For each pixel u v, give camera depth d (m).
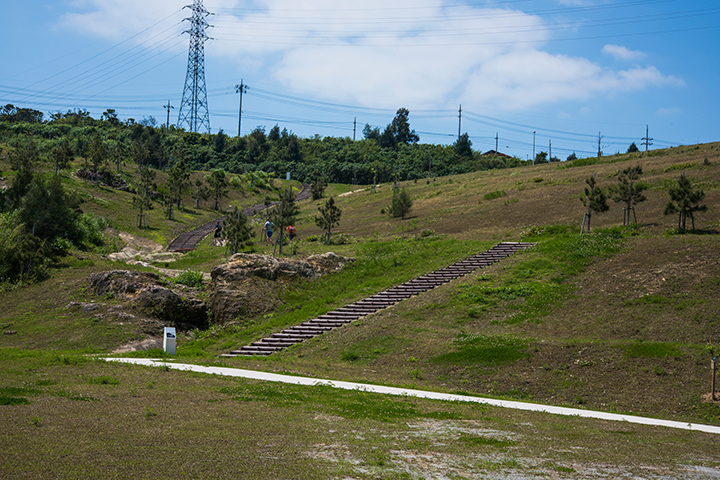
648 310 21.61
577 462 8.45
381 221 53.75
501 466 7.99
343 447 8.38
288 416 10.35
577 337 20.45
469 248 36.00
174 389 12.55
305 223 59.97
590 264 28.72
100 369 15.03
